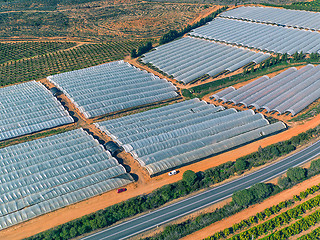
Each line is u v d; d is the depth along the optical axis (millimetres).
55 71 194375
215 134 130125
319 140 125750
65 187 101875
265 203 97688
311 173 107625
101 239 87000
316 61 188375
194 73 182000
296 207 94438
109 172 108500
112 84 171375
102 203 98250
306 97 150625
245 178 108312
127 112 150875
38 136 132125
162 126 136500
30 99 156125
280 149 119625
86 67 199500
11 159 114688
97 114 145375
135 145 122000
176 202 99312
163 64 195875
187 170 105875
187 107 150875
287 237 86688
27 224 90750
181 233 87250
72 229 87000
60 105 152625
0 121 138500
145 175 110062
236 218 92688
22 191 100375
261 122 136375
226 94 160750
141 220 93062
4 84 178375
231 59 196250
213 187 104938
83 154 118062
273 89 160750
